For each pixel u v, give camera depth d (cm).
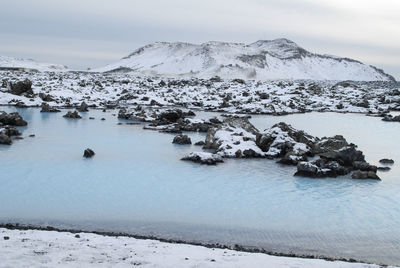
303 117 7862
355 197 2861
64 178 3150
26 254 1573
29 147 4291
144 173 3378
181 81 15250
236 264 1593
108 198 2702
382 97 10669
